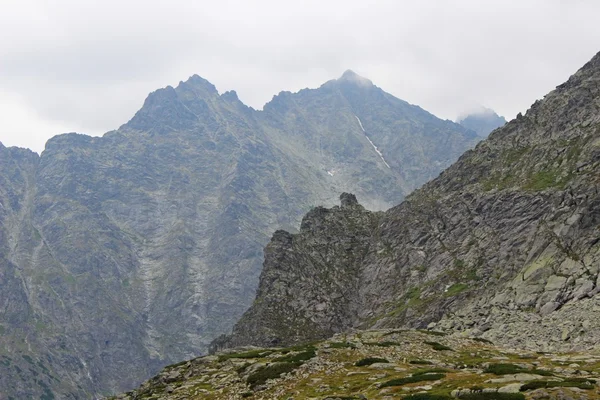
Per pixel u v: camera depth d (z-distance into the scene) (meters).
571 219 132.25
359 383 55.50
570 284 112.12
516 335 98.19
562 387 41.38
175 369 86.44
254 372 70.44
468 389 44.34
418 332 87.75
